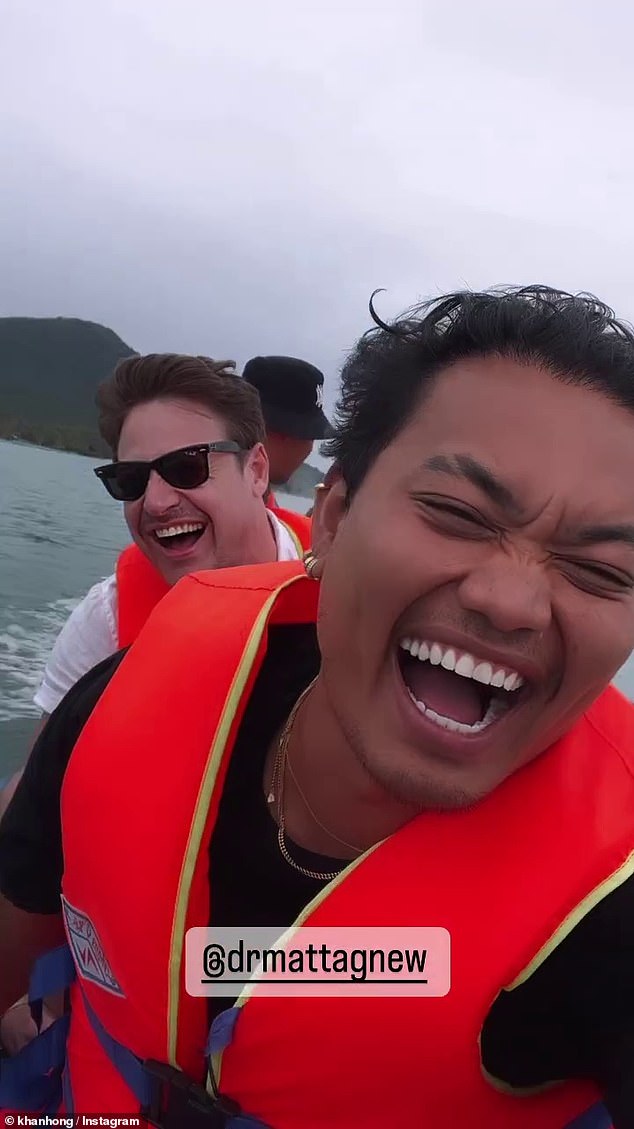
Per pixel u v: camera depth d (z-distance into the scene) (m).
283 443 1.41
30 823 0.56
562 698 0.34
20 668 1.72
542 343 0.34
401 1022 0.38
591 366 0.33
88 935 0.49
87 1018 0.53
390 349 0.38
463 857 0.39
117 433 1.01
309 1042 0.40
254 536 1.00
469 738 0.35
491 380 0.34
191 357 0.96
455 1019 0.37
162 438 0.93
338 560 0.37
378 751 0.36
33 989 0.55
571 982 0.36
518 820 0.39
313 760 0.42
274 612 0.51
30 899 0.57
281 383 1.38
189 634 0.54
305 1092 0.41
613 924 0.36
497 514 0.33
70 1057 0.55
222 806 0.45
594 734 0.44
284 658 0.50
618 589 0.33
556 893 0.37
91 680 0.58
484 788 0.35
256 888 0.43
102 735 0.50
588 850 0.37
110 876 0.46
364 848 0.43
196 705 0.48
